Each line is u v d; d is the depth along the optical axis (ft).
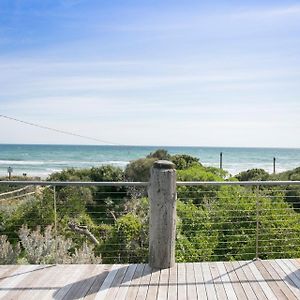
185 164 61.67
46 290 10.85
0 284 11.28
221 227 23.43
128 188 35.04
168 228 12.48
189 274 12.07
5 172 124.57
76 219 25.86
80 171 60.85
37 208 24.73
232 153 219.82
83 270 12.44
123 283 11.34
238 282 11.43
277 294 10.55
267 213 22.31
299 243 21.44
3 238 17.21
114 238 21.43
